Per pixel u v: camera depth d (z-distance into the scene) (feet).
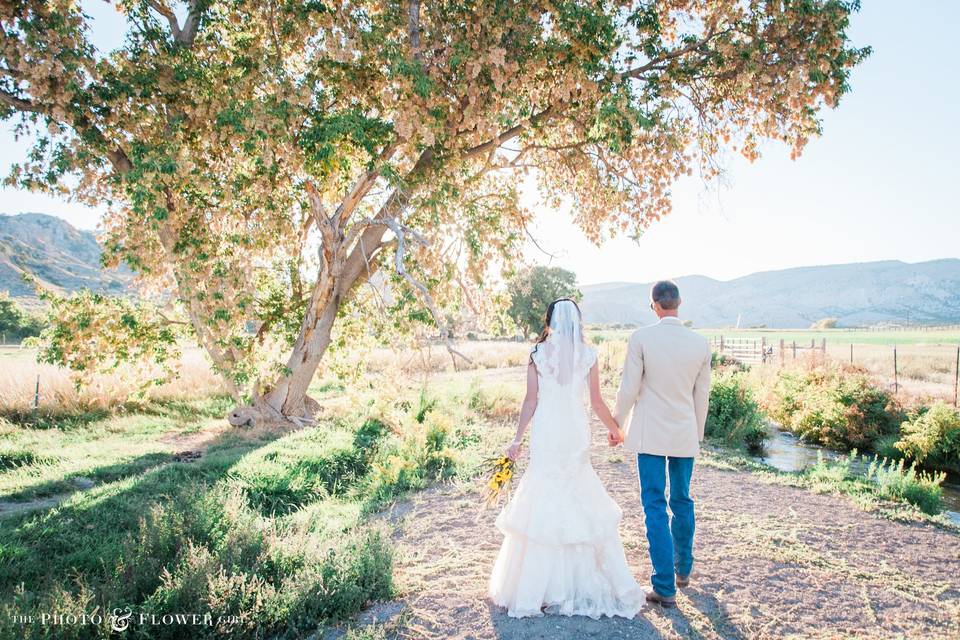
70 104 30.07
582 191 45.57
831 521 18.21
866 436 37.40
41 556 14.93
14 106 30.83
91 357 35.42
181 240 33.09
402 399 41.19
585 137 38.63
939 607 12.21
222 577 10.80
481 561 14.19
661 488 11.78
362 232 37.14
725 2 33.58
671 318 11.89
